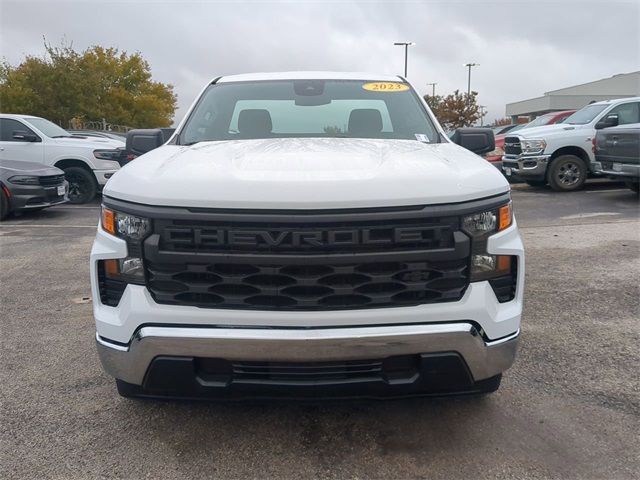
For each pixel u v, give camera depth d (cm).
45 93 3028
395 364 237
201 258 223
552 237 715
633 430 276
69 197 1127
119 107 3800
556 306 451
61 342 394
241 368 235
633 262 579
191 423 287
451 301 233
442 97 4256
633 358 355
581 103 4981
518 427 280
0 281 553
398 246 224
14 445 269
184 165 251
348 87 392
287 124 354
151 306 232
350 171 236
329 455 260
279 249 221
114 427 284
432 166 246
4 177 909
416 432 277
